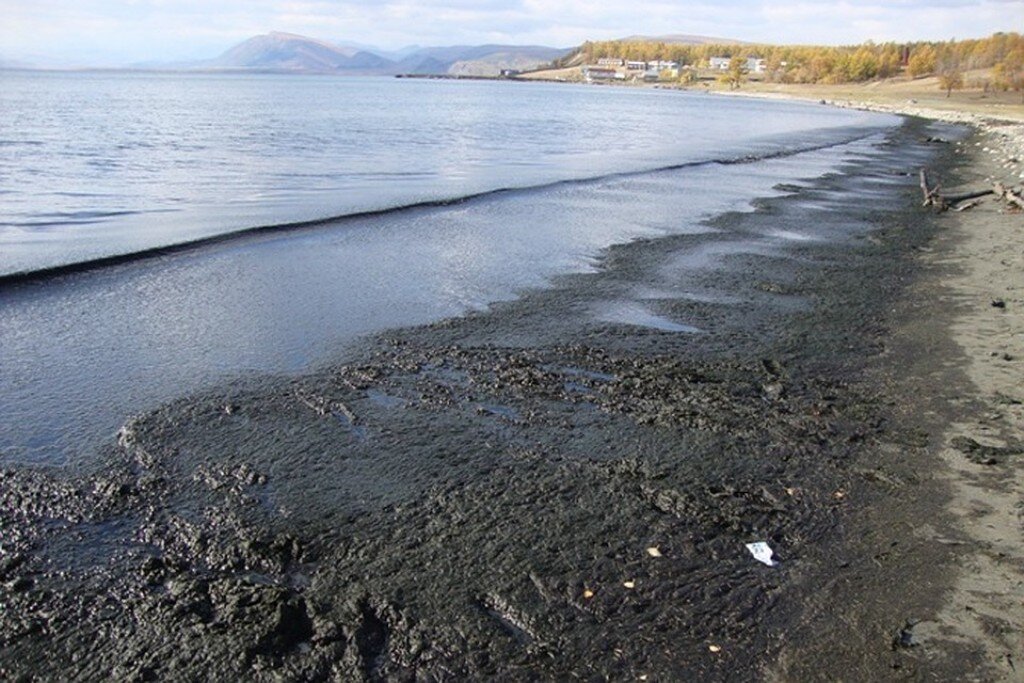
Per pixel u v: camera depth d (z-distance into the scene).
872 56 158.38
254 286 9.70
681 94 152.38
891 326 8.79
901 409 6.43
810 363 7.53
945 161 30.62
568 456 5.48
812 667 3.52
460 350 7.60
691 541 4.48
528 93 132.00
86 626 3.65
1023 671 3.50
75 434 5.60
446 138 36.19
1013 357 7.64
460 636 3.65
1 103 54.31
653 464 5.39
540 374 7.00
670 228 14.58
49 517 4.54
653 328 8.52
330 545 4.35
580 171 24.12
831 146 38.16
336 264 10.98
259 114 50.25
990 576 4.20
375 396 6.45
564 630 3.72
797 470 5.36
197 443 5.52
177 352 7.35
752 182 22.45
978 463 5.46
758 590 4.06
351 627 3.68
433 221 14.51
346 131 38.06
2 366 6.85
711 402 6.49
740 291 10.19
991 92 111.94
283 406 6.20
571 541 4.44
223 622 3.68
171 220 14.02
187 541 4.35
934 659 3.58
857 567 4.28
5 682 3.30
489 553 4.30
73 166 21.45
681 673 3.47
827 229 15.02
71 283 9.55
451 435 5.76
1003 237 14.05
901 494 5.05
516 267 11.16
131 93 81.50
